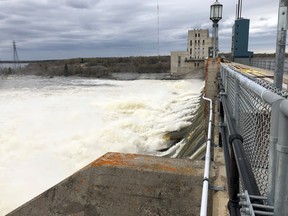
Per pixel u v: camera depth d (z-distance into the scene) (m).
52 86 61.78
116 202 4.78
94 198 4.90
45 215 5.09
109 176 4.87
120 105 29.61
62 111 26.97
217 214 4.19
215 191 4.60
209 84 20.05
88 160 16.92
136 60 158.25
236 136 3.48
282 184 2.00
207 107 13.03
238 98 5.10
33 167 15.55
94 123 23.28
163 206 4.53
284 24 4.41
